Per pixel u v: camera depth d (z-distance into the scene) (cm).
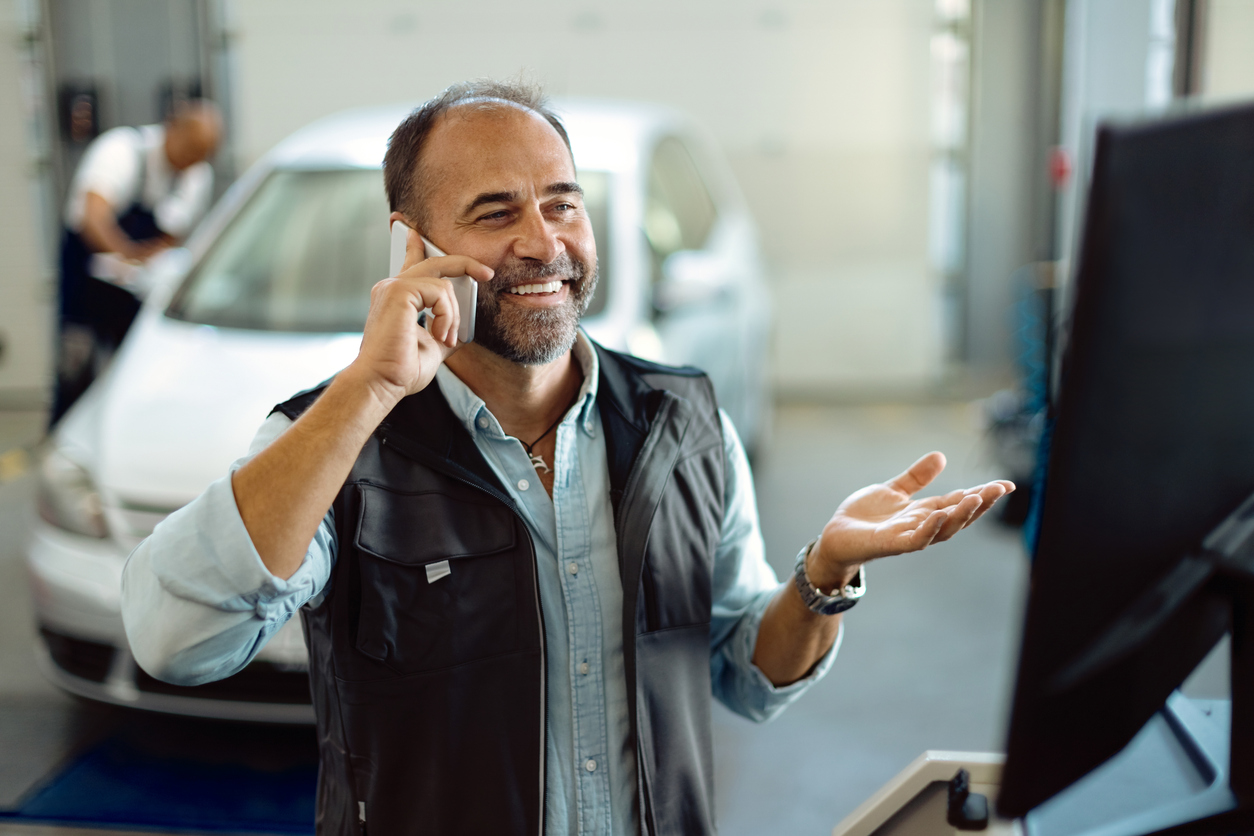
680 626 114
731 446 126
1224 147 62
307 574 97
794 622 116
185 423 254
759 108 640
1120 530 66
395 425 108
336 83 642
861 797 249
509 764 106
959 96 633
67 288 376
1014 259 647
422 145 110
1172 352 63
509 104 111
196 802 239
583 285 112
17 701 287
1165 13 329
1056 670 67
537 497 112
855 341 661
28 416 631
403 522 106
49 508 249
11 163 638
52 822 232
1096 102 398
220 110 642
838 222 650
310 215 330
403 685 104
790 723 283
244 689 231
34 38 628
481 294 107
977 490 96
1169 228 60
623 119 399
